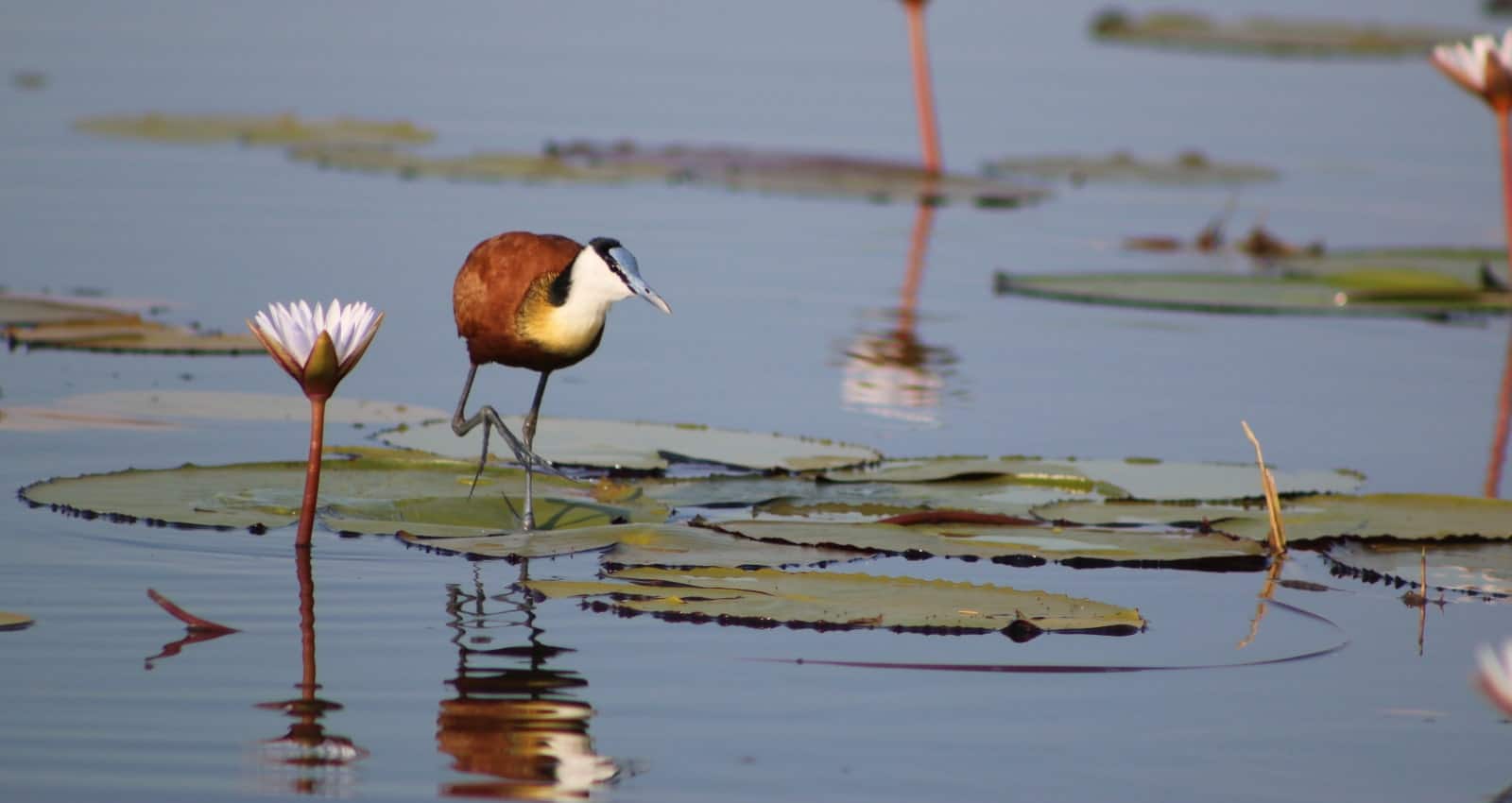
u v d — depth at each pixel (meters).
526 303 10.37
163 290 16.80
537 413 10.73
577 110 31.25
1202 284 18.94
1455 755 7.53
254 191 22.84
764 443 12.06
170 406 12.73
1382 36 46.06
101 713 7.41
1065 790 7.06
